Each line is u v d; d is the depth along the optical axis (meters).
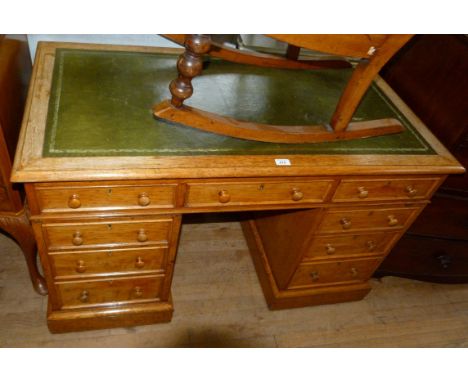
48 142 1.06
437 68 1.50
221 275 1.87
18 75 1.36
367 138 1.35
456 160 1.34
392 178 1.32
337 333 1.75
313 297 1.77
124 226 1.22
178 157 1.10
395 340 1.78
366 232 1.52
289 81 1.55
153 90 1.33
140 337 1.59
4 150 1.15
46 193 1.06
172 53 1.52
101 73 1.35
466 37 1.40
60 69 1.32
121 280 1.41
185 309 1.71
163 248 1.33
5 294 1.62
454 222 1.72
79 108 1.19
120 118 1.18
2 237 1.82
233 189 1.20
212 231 2.06
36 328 1.55
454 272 1.96
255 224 1.98
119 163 1.05
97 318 1.51
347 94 1.22
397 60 1.70
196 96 1.35
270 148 1.21
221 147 1.17
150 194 1.14
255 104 1.38
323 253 1.57
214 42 1.49
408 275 1.95
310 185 1.26
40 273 1.71
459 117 1.39
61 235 1.19
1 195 1.25
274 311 1.78
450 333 1.85
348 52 1.11
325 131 1.28
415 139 1.39
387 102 1.54
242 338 1.66
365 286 1.81
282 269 1.67
